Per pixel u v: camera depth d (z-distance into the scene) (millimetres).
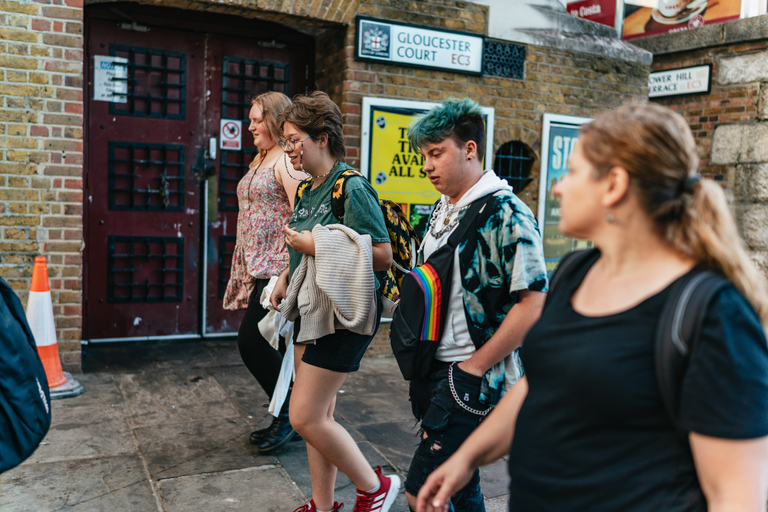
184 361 4816
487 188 1873
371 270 2199
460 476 1258
